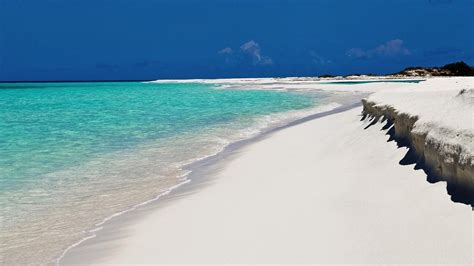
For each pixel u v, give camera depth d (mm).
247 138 20234
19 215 9883
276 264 6539
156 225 8875
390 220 7332
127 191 11664
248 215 8812
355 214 7922
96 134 21812
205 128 23797
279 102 42719
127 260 7305
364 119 18500
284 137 19281
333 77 160125
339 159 12750
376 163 11016
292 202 9234
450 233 6363
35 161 15406
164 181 12648
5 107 41312
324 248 6828
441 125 8609
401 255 6180
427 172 8688
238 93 63281
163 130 23109
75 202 10750
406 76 146125
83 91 86438
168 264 6988
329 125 21188
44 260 7551
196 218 9031
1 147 18203
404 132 11703
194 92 71438
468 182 7070
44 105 44000
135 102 47312
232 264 6723
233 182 11891
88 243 8219
